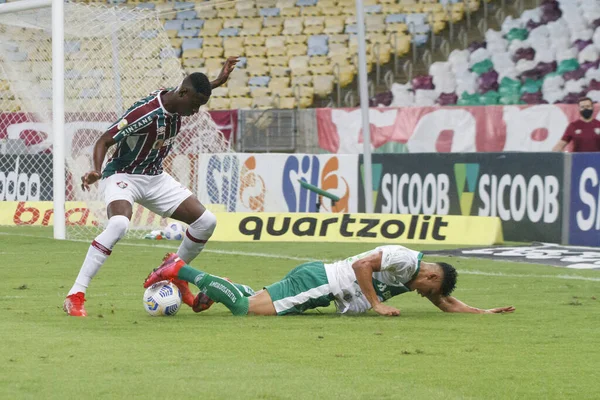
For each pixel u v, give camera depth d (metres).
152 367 19.45
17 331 24.08
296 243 53.28
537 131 66.94
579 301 31.44
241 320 25.98
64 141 55.06
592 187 50.81
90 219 61.28
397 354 21.23
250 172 62.75
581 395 17.36
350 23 89.38
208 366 19.61
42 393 17.00
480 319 26.72
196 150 64.25
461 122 69.12
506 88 78.25
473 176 55.41
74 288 27.06
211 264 42.88
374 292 26.42
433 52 83.88
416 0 88.12
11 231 60.41
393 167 58.94
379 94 81.88
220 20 93.19
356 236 53.91
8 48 66.56
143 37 64.12
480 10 84.94
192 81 27.28
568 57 77.31
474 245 51.75
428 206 57.28
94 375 18.61
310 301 26.62
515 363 20.31
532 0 83.00
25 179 67.69
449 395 17.20
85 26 62.56
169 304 26.64
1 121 68.94
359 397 16.94
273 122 73.81
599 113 63.00
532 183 53.12
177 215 28.97
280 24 91.06
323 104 84.62
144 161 28.08
